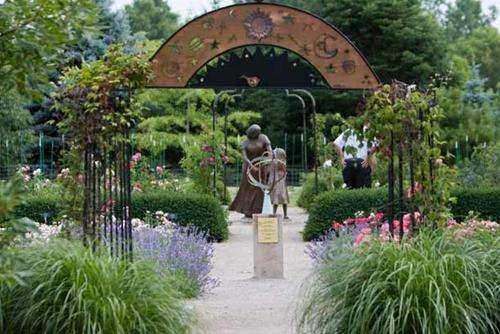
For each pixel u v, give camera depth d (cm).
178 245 1045
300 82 1562
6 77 545
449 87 3803
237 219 1930
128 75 812
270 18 1530
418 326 614
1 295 610
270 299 964
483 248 669
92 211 826
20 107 2203
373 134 802
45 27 537
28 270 621
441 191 796
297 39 1535
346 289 627
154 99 3058
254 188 1866
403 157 813
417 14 3891
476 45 6328
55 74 1504
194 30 1518
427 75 3816
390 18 3856
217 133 2011
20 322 611
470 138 3638
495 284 630
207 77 1552
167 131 3038
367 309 608
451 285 627
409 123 792
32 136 2414
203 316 829
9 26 538
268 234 1125
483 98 4081
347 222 1173
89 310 609
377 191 1502
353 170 1692
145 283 653
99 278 631
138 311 632
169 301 657
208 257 1089
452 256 636
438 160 799
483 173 1909
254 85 1555
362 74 1540
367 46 3888
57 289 610
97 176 848
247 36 1528
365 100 818
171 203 1516
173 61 1518
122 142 826
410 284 621
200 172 1792
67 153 841
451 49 4953
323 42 1538
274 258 1126
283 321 833
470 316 613
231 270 1213
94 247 772
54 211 1463
